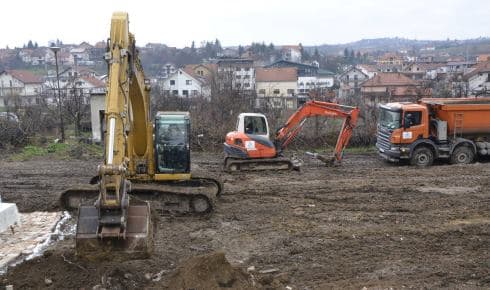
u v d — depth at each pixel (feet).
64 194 45.16
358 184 56.08
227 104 97.55
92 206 28.09
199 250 36.52
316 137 85.20
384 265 33.94
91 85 202.80
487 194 51.49
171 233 40.32
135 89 39.63
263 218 44.09
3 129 84.17
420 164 68.54
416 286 30.89
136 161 46.19
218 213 45.50
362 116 88.33
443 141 68.74
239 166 63.93
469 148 69.00
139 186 45.06
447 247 37.06
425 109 67.77
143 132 44.21
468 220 43.21
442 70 276.82
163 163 46.98
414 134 67.92
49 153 78.13
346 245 37.45
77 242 26.76
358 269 33.30
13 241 37.81
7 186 56.54
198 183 48.93
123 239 26.91
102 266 31.09
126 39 32.37
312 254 35.86
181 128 47.11
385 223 42.50
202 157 77.15
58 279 29.89
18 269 31.14
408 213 45.47
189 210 44.98
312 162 72.33
